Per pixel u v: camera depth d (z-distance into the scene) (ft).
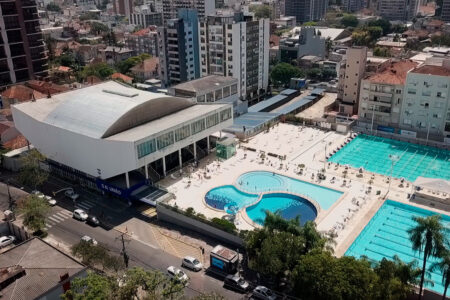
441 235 173.27
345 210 271.49
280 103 512.63
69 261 197.47
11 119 427.74
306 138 396.16
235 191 301.84
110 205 288.71
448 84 360.07
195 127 328.29
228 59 506.07
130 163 276.62
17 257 199.52
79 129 296.92
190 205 280.10
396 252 234.99
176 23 530.68
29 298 173.68
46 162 337.52
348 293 165.89
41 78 558.56
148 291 173.78
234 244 240.73
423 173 329.52
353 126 416.46
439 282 210.79
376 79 401.70
